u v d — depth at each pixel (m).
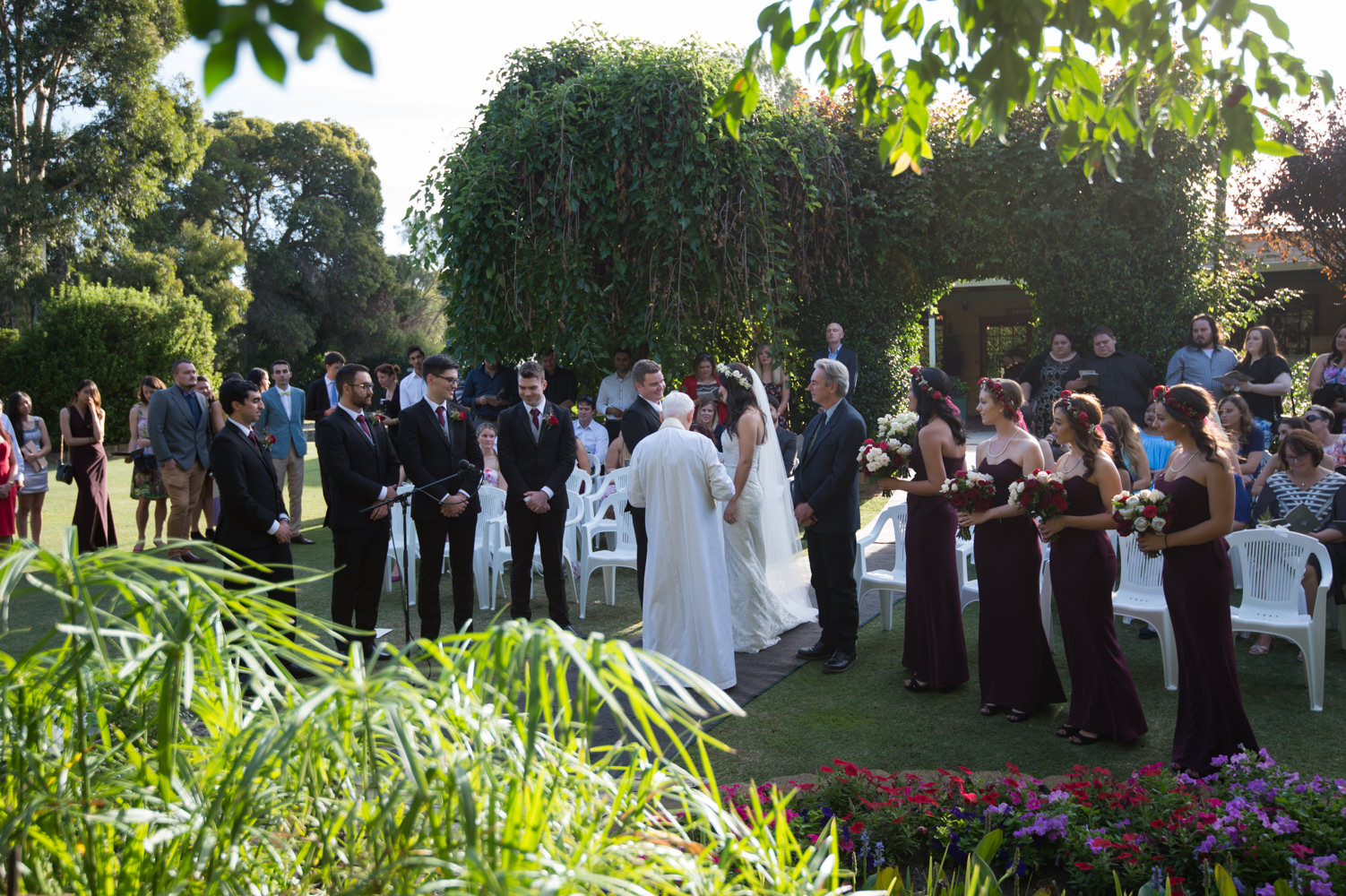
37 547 1.63
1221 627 3.68
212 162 38.78
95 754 1.76
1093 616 4.15
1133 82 2.65
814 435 5.34
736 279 9.69
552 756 1.69
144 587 1.66
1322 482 5.58
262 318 38.59
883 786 3.38
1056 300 9.92
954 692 4.94
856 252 10.49
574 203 8.98
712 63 9.50
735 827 1.79
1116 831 3.01
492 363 9.70
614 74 9.33
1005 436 4.61
